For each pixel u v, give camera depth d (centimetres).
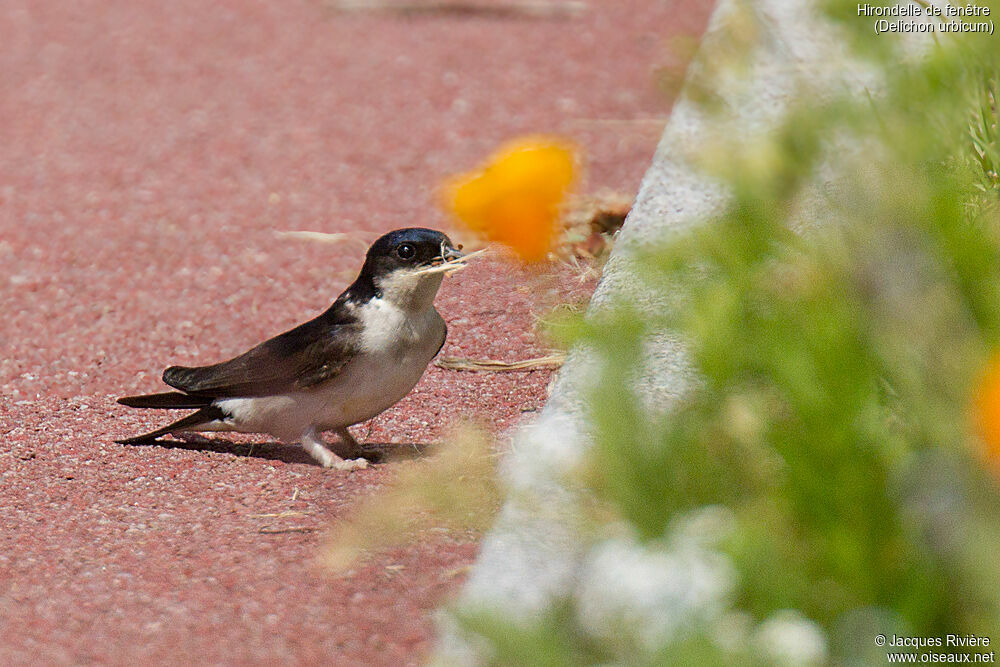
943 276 327
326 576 719
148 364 1171
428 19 2359
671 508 377
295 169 1680
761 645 348
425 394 1068
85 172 1709
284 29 2358
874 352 352
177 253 1427
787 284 346
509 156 339
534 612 384
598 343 351
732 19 336
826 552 381
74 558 771
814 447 373
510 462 436
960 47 346
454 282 1252
